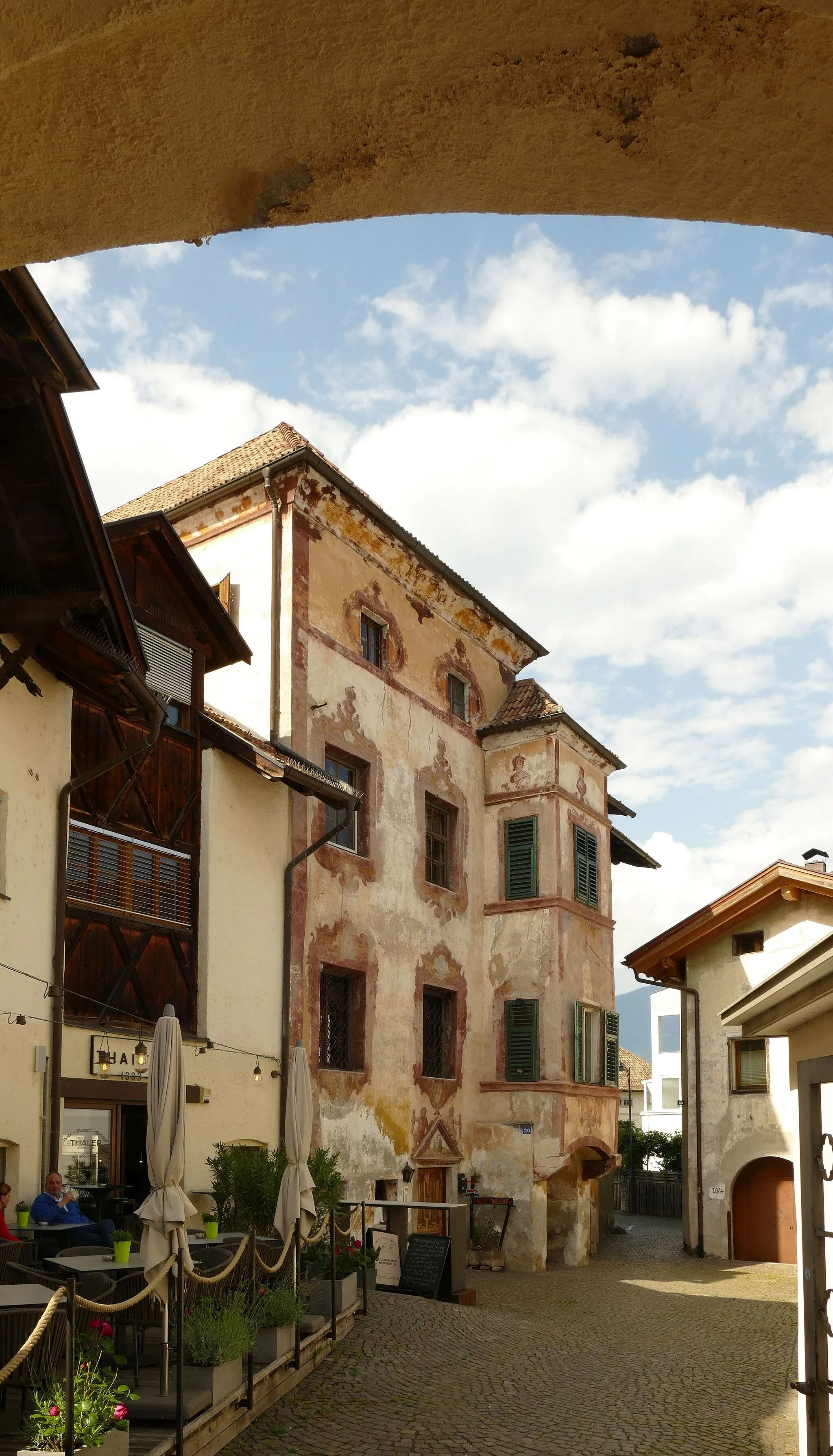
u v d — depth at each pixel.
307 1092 14.14
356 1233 19.94
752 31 1.56
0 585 12.77
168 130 1.72
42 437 11.35
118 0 1.51
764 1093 27.20
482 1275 22.55
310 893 20.39
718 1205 27.22
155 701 14.38
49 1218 12.47
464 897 25.44
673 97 1.67
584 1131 24.88
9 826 13.19
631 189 1.85
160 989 16.39
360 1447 9.20
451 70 1.64
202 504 22.20
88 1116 14.70
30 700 13.77
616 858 32.78
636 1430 10.48
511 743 26.67
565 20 1.56
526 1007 25.05
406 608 24.70
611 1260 26.27
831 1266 8.12
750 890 27.75
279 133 1.73
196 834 17.56
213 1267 10.91
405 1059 22.61
